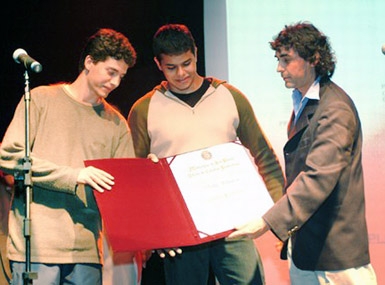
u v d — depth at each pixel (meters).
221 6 4.71
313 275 3.49
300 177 3.36
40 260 3.27
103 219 3.37
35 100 3.46
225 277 3.83
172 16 4.75
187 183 3.58
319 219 3.39
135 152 4.05
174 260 3.85
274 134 4.64
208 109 4.00
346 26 4.73
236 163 3.65
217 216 3.50
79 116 3.51
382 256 4.55
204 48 4.72
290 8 4.73
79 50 4.75
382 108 4.69
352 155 3.44
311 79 3.56
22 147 3.34
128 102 4.70
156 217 3.45
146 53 4.74
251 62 4.68
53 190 3.32
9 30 4.70
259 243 4.56
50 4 4.75
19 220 3.34
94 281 3.39
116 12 4.78
